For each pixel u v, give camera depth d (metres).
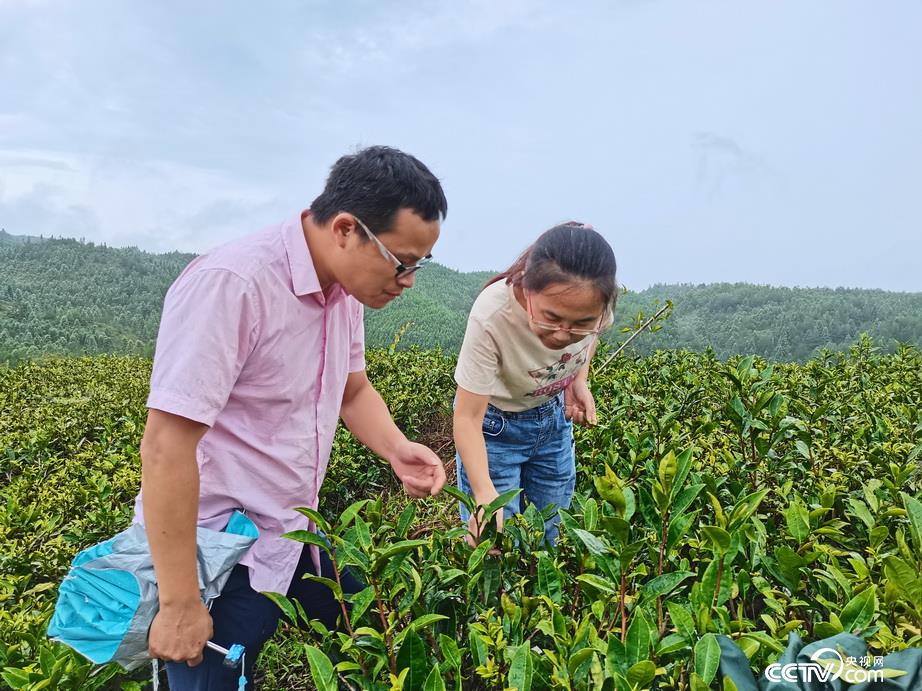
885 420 3.46
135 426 5.96
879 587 1.74
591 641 1.53
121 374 11.12
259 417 1.94
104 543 1.88
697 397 4.09
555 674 1.44
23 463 5.74
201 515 1.98
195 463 1.71
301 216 1.93
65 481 4.90
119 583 1.75
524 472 3.26
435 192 1.80
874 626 1.50
